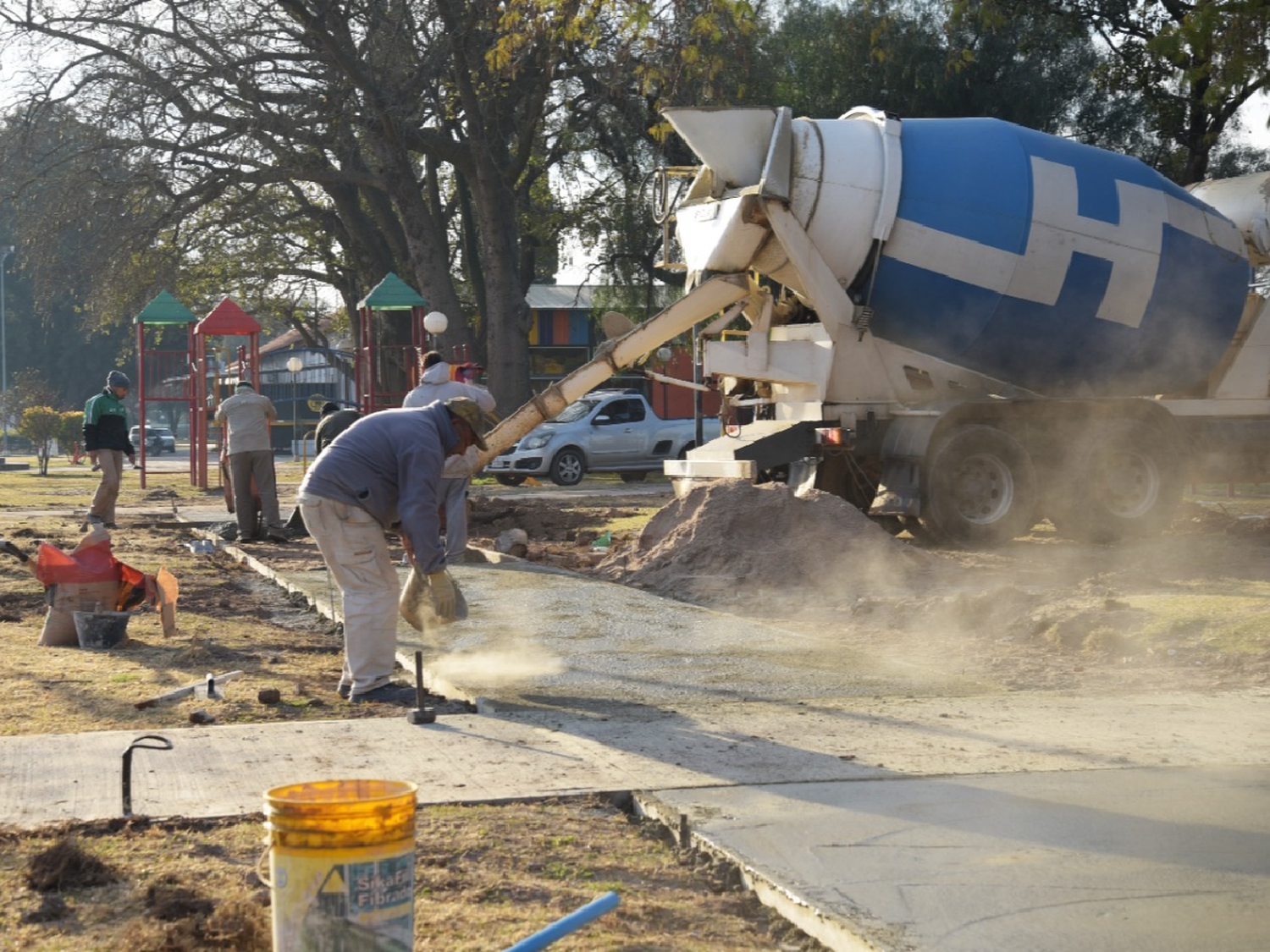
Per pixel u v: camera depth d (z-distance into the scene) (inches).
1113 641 346.0
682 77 773.3
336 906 111.8
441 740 238.8
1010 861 171.0
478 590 460.8
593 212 1574.8
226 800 197.5
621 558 542.0
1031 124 1310.3
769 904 162.6
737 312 646.5
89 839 180.2
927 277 611.5
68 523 770.2
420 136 1334.9
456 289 1947.6
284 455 2691.9
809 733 246.1
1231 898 158.4
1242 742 238.2
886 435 615.8
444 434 279.4
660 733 245.4
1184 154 1171.9
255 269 1978.3
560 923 110.0
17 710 266.5
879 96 1301.7
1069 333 629.3
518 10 693.9
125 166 1369.3
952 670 329.4
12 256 3412.9
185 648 350.0
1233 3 432.5
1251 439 663.8
